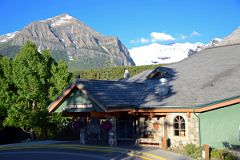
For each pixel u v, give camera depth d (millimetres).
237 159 18516
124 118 27734
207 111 22359
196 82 26719
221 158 18844
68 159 20703
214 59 32031
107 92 25203
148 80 31156
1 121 37500
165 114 23906
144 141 25344
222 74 27078
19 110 35469
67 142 28203
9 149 26969
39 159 21188
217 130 22609
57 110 26906
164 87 25891
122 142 26625
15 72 36406
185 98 23812
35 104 37094
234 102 22781
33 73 36375
